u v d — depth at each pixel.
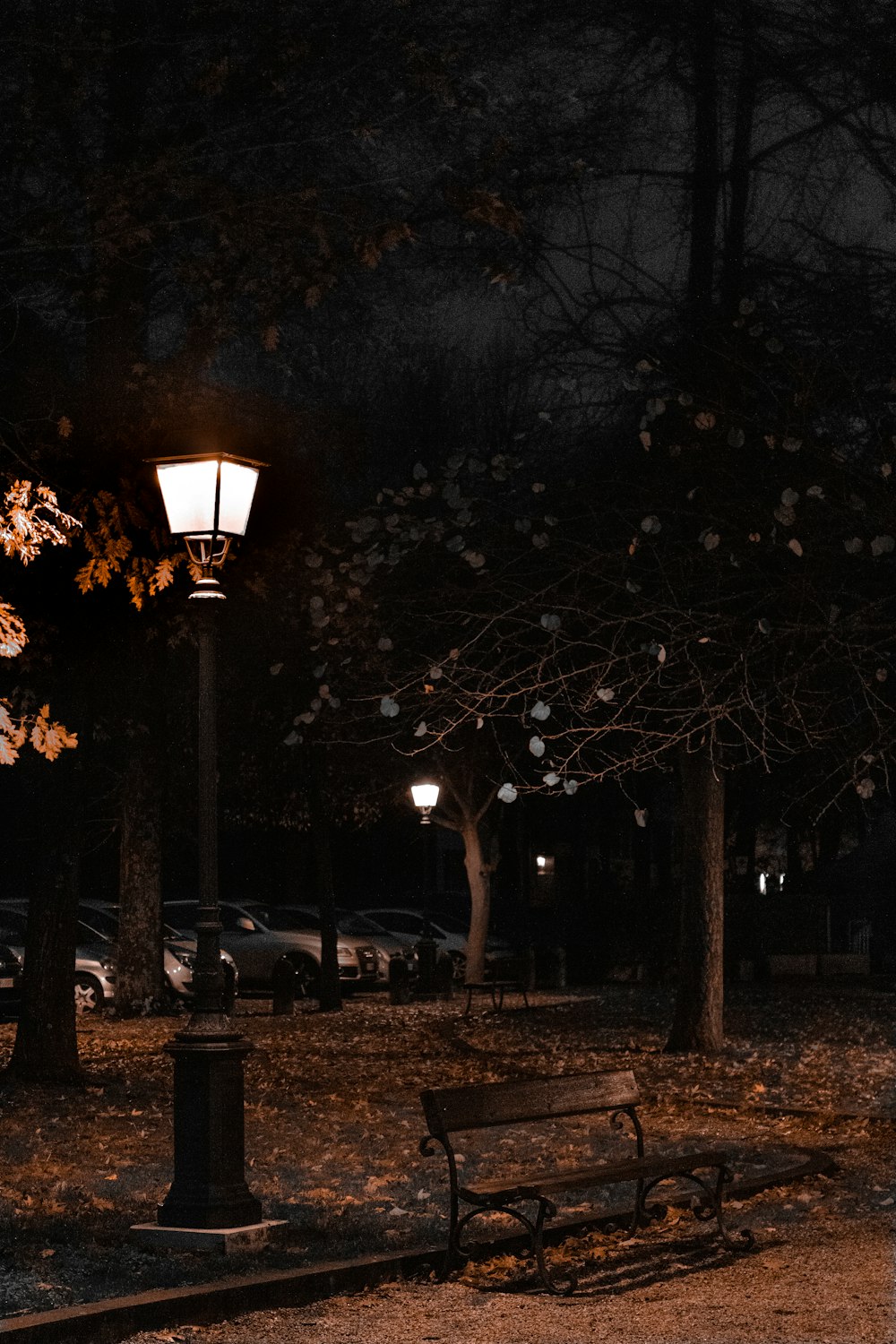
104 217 13.72
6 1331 6.98
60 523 11.58
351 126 13.27
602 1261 9.27
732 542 14.04
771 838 52.25
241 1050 9.48
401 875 50.66
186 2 14.58
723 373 15.41
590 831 49.81
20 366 16.12
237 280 13.70
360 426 19.36
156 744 28.30
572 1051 21.48
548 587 13.62
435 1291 8.54
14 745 7.08
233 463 9.75
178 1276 8.50
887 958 37.19
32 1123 15.22
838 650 13.37
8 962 28.25
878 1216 10.48
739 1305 8.16
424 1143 8.97
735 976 34.59
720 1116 15.40
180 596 16.89
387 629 17.66
